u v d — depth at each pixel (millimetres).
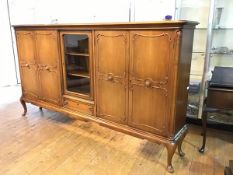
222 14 2594
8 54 4379
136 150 2209
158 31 1693
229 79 2066
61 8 3615
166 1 2746
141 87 1913
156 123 1903
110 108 2193
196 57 2744
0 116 3025
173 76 1706
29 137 2457
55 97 2672
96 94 2270
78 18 3459
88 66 2338
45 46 2551
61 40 2402
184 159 2068
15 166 1952
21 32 2736
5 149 2217
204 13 2621
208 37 2475
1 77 4395
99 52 2113
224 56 2699
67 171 1892
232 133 2582
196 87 2631
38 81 2783
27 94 2975
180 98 1845
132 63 1911
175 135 1883
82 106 2441
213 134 2557
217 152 2188
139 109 1981
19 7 4156
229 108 1984
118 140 2398
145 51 1805
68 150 2205
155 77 1806
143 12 2916
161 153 2156
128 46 1894
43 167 1943
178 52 1640
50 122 2848
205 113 2086
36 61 2709
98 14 3242
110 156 2109
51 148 2238
